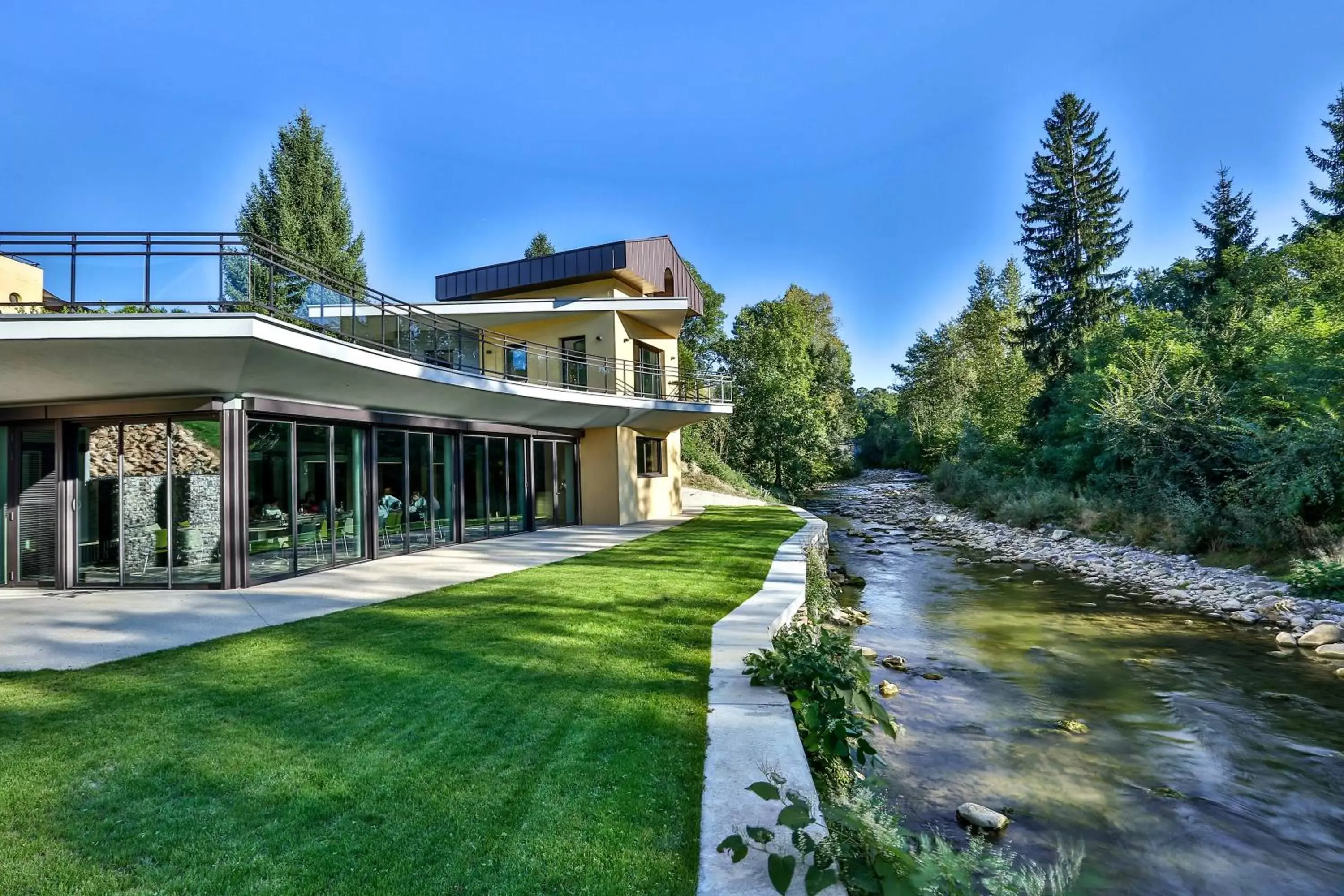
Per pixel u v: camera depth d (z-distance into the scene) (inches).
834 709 184.2
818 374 2294.5
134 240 372.5
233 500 414.0
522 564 506.9
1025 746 258.4
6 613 347.9
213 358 370.9
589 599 366.9
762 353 1718.8
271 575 440.1
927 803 212.8
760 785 123.7
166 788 150.7
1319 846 190.2
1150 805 213.2
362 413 518.6
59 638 291.9
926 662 369.4
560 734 182.4
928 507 1446.9
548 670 239.8
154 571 423.5
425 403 565.6
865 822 116.8
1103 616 476.7
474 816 138.4
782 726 189.0
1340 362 525.7
